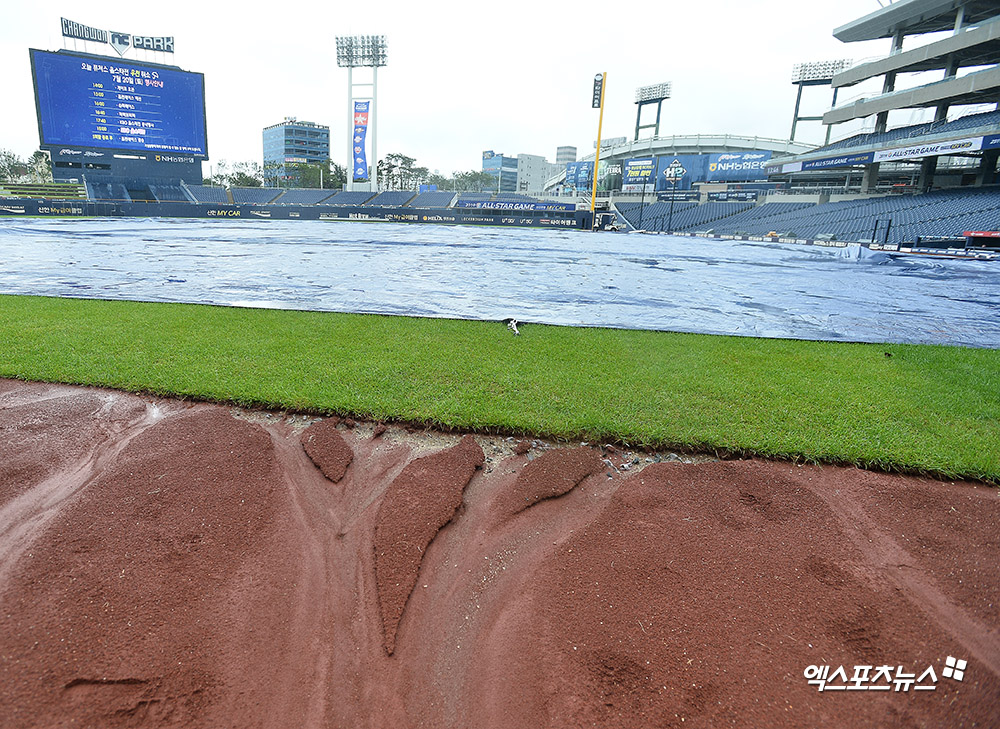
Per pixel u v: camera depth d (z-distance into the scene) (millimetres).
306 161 94188
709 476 3125
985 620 2186
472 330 6090
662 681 1870
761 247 23219
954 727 1757
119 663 1881
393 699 1838
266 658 1951
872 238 26812
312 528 2672
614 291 9586
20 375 4312
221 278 9875
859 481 3129
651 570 2387
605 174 68375
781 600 2238
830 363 5137
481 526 2713
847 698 1833
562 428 3555
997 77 26188
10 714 1688
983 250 20641
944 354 5516
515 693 1844
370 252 16188
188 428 3525
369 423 3686
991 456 3305
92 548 2426
